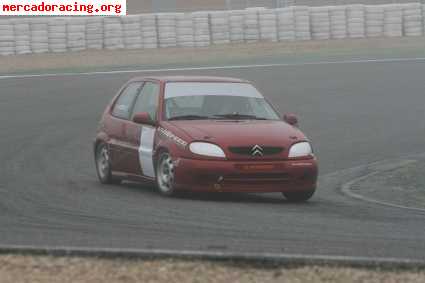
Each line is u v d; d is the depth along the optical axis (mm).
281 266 19469
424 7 106188
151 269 19141
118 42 96375
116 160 35406
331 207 30672
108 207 29047
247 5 119000
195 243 22516
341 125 56531
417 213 29625
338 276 18875
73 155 45188
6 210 28406
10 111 60156
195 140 30969
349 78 76125
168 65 84375
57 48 94750
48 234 23859
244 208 29406
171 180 31500
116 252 20000
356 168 42625
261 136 31297
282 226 25609
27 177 37781
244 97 34375
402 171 41156
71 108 61750
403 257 21062
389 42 100750
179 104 33500
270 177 30969
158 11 135125
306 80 75062
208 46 98875
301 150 31500
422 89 71312
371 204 31891
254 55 91812
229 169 30531
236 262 19625
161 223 25812
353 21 104188
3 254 20219
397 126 56469
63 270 19078
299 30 102625
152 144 32750
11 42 92938
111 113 36688
